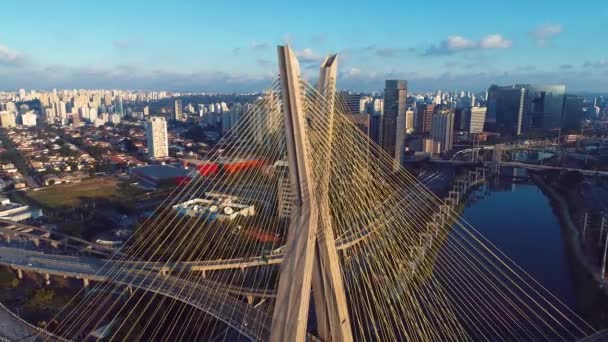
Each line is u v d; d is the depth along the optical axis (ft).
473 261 223.10
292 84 84.89
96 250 256.11
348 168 107.55
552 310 185.26
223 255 208.44
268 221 228.84
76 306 184.96
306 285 82.23
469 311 168.86
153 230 228.02
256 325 150.51
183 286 180.96
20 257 236.02
